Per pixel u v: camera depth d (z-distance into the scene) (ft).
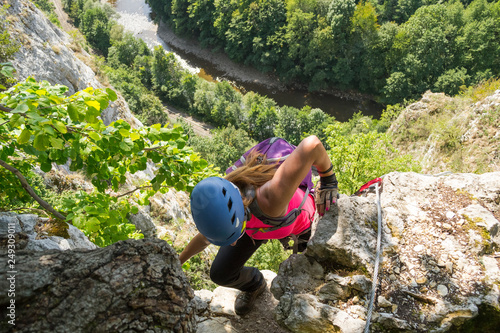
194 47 232.32
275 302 13.57
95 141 13.96
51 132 10.14
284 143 9.00
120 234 17.46
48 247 11.46
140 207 49.60
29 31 76.48
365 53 186.70
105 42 246.68
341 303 9.98
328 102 196.54
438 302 9.45
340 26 185.06
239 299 13.08
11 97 11.08
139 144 15.01
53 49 80.23
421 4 215.10
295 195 9.05
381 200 11.91
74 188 45.98
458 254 10.24
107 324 7.43
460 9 185.37
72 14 267.59
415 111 94.48
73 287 7.79
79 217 12.16
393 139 96.02
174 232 55.88
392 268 10.24
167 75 211.20
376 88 190.70
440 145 67.26
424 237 10.78
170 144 15.78
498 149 58.65
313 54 192.13
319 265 10.79
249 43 207.51
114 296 7.72
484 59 178.70
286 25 200.54
